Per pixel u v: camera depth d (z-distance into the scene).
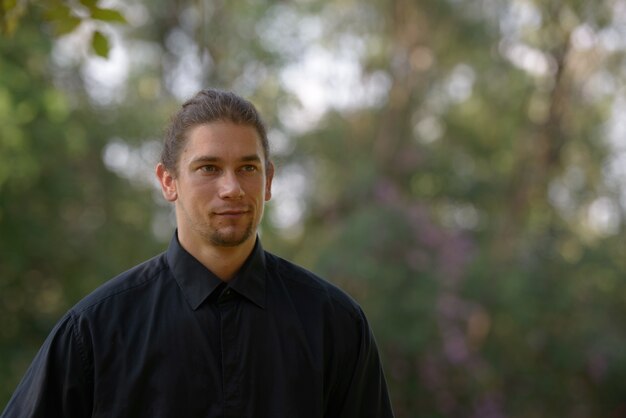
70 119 11.70
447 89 16.97
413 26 16.50
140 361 2.34
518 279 14.52
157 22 14.82
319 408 2.44
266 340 2.41
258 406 2.37
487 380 14.66
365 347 2.57
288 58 15.05
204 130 2.34
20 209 11.20
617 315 15.80
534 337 14.97
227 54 15.00
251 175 2.36
